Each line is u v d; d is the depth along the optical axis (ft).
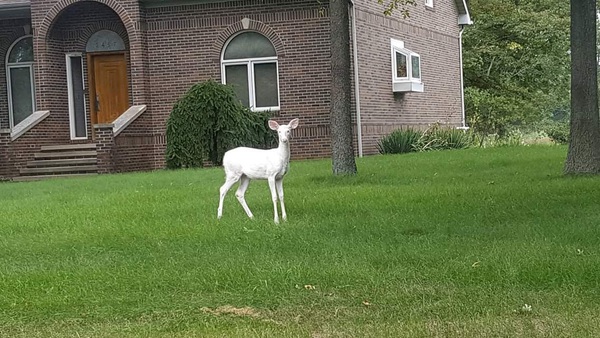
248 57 73.77
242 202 33.04
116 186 50.65
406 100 85.05
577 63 43.60
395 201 36.04
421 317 18.39
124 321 19.11
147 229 31.30
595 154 43.96
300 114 72.49
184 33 74.33
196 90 65.41
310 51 72.02
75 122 78.43
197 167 65.31
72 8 77.61
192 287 21.79
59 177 69.15
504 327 17.34
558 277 21.12
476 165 54.39
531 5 133.80
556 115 218.79
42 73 75.56
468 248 24.99
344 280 21.75
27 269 24.97
